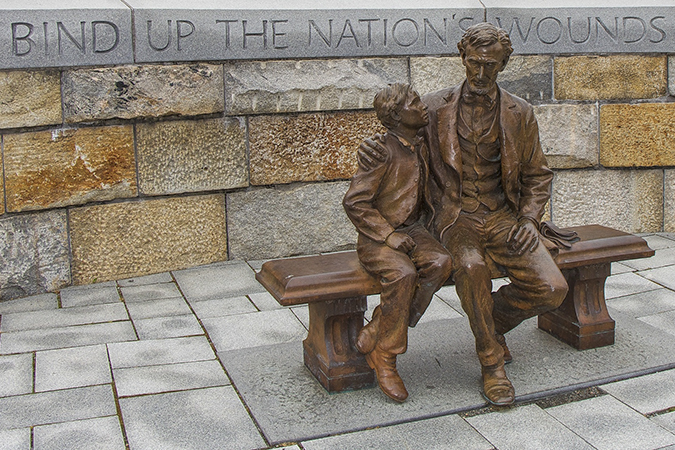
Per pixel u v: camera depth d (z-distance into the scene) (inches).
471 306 128.0
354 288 130.3
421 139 133.3
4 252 192.9
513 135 135.9
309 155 223.0
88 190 203.2
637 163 243.9
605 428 120.3
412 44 224.4
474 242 133.3
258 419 124.0
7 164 191.9
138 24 201.9
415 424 122.4
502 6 230.5
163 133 209.2
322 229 228.4
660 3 240.7
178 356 153.4
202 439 118.4
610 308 178.1
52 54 193.5
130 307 185.5
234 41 210.4
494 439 117.3
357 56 220.7
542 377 138.6
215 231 220.2
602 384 137.0
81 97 198.4
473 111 136.1
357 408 127.8
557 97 237.8
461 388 134.6
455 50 228.4
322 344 136.3
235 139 216.2
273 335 165.5
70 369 146.4
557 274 131.2
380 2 224.7
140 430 121.2
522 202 141.3
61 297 195.0
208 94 210.8
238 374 142.6
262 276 140.1
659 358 146.6
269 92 215.5
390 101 127.0
